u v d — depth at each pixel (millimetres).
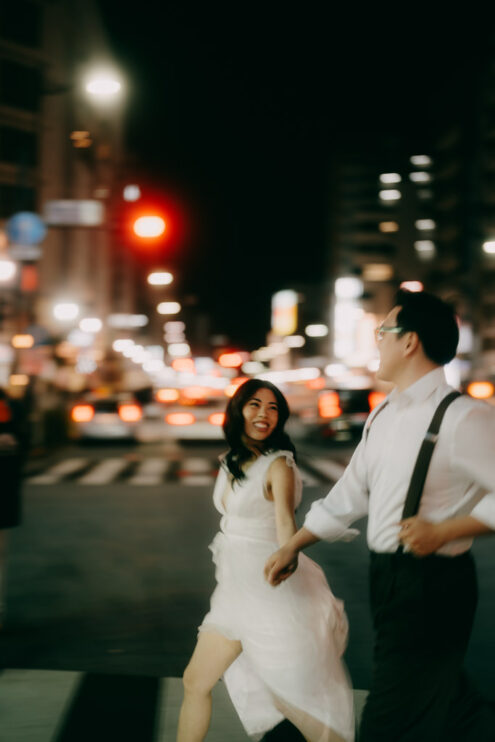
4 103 57031
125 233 18812
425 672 2625
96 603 6820
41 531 10211
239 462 3535
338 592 7215
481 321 79188
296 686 3287
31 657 5410
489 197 85188
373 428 2842
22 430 5812
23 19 58406
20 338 21250
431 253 108312
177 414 22188
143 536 9875
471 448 2590
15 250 20734
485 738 2561
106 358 45250
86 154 56969
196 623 6238
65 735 4098
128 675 5023
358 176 113375
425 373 2781
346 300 102250
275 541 3441
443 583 2619
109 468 17938
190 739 3459
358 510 2887
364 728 2701
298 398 39375
